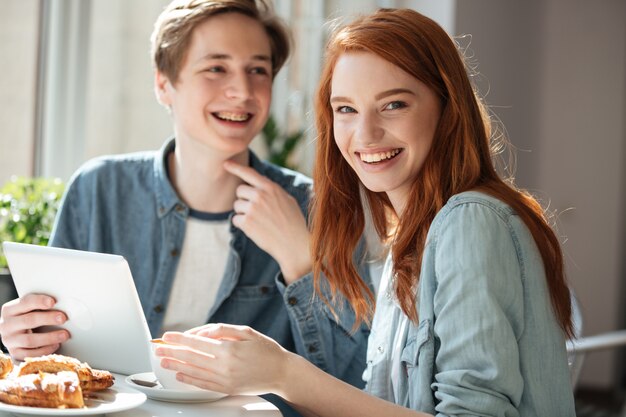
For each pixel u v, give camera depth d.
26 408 1.30
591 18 6.53
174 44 2.31
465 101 1.67
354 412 1.48
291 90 5.12
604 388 6.47
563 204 6.58
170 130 4.22
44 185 2.96
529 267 1.51
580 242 6.56
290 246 2.23
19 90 3.75
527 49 6.36
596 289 6.53
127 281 1.64
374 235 2.13
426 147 1.67
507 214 1.53
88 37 3.94
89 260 1.65
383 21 1.67
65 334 1.79
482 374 1.43
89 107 3.97
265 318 2.35
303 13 5.14
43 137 3.85
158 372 1.57
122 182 2.42
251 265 2.36
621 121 6.51
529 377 1.49
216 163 2.33
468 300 1.46
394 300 1.77
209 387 1.47
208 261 2.34
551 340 1.51
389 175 1.67
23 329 1.78
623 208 6.52
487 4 5.73
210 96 2.29
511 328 1.45
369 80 1.64
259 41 2.35
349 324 2.18
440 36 1.68
